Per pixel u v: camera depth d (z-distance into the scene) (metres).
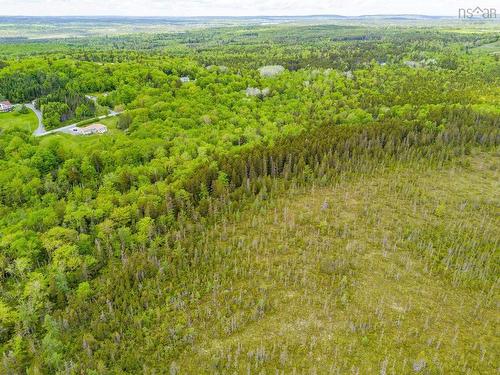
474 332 68.69
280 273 80.88
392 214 102.25
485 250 88.94
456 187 117.31
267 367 62.38
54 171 130.12
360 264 83.88
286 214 100.56
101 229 94.12
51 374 64.69
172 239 91.25
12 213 108.12
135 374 62.81
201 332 69.12
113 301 76.25
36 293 76.50
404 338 66.94
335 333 68.12
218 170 119.38
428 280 80.38
